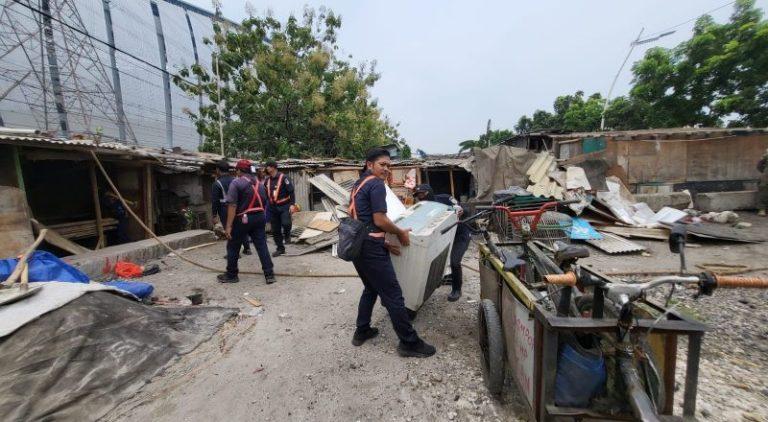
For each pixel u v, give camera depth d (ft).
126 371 9.59
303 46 66.64
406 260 11.66
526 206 25.36
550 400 6.10
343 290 16.74
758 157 36.96
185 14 84.84
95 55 55.88
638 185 37.06
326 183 35.29
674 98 53.16
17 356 8.70
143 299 14.32
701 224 27.68
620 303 5.57
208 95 56.44
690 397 5.73
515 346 7.79
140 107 63.72
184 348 11.14
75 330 9.71
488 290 10.18
